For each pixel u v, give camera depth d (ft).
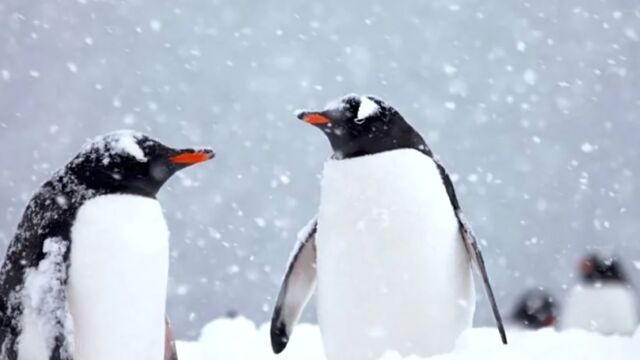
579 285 60.70
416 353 30.01
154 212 26.32
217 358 34.06
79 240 25.40
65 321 24.73
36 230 25.75
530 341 24.80
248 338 35.58
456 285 30.53
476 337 31.30
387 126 30.35
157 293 26.05
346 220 29.81
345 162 30.30
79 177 26.18
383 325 29.78
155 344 26.22
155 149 26.58
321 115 30.40
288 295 33.06
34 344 24.99
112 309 25.41
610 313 58.90
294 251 32.71
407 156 30.09
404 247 29.50
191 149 26.99
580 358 23.32
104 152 26.27
